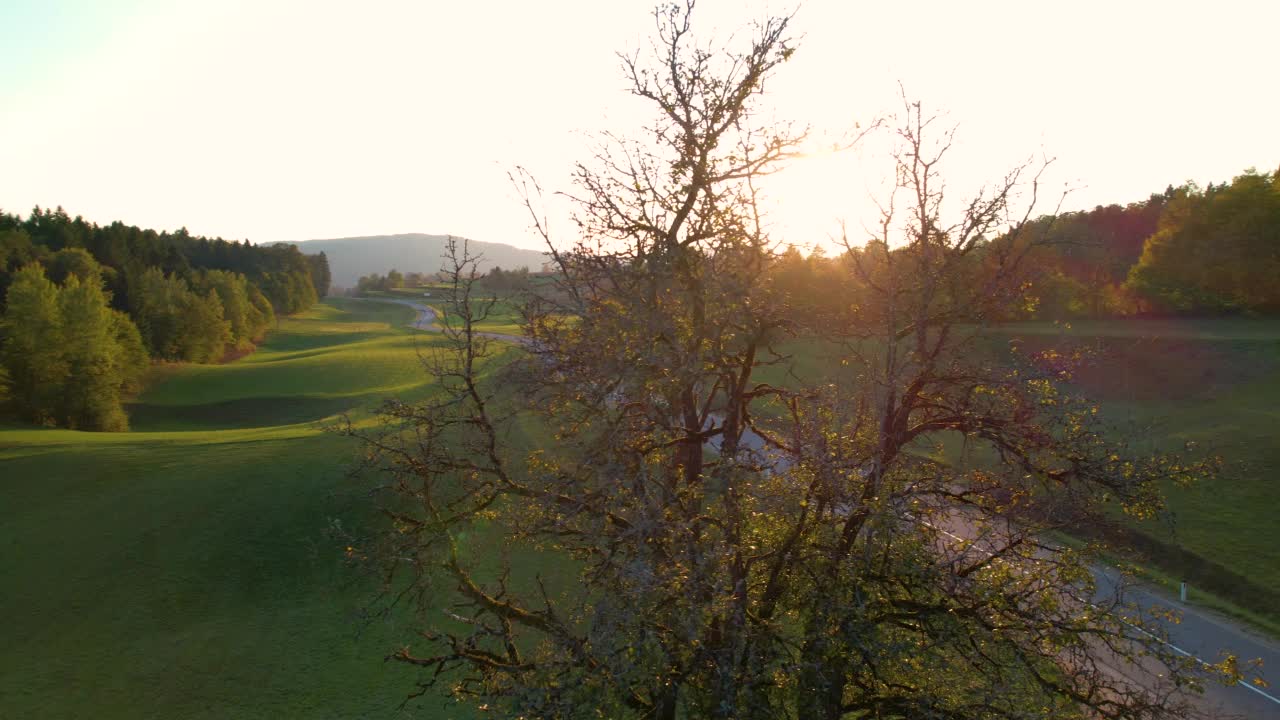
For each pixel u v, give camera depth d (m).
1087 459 9.62
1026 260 10.22
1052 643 9.19
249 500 34.88
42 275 68.25
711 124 8.92
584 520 8.73
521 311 9.29
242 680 22.94
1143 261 58.12
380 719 20.66
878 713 9.20
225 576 29.16
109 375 71.06
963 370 10.09
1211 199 56.91
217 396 81.81
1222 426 35.28
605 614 7.68
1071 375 10.28
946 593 8.88
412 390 73.94
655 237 8.91
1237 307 55.50
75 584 28.84
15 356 66.56
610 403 9.22
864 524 9.10
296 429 54.69
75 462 41.59
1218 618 21.75
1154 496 9.65
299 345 139.25
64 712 21.84
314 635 24.97
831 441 9.46
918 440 11.20
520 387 8.92
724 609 7.88
